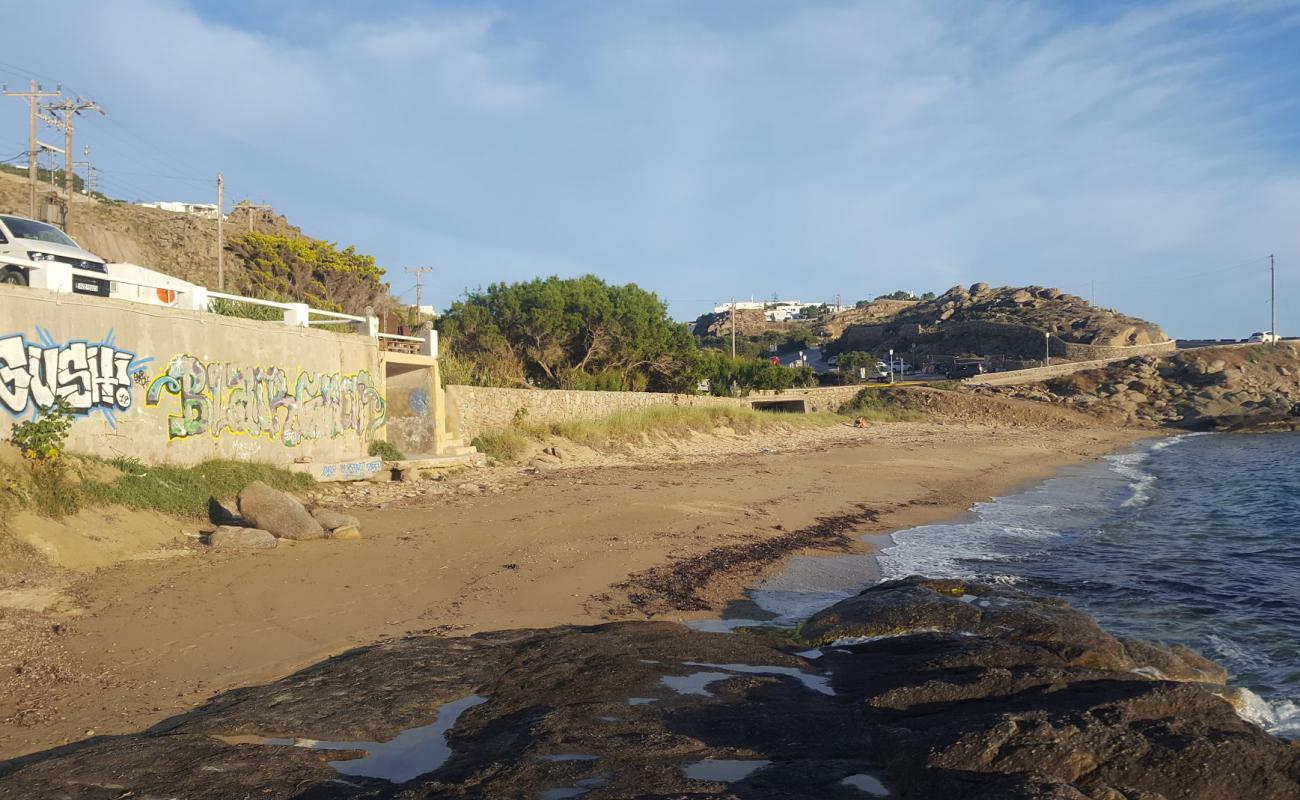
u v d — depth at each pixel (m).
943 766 5.80
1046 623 10.04
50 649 8.59
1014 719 6.45
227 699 7.62
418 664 8.39
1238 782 5.80
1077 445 53.41
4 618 9.05
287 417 18.41
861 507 22.94
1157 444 55.97
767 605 12.69
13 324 12.30
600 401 36.19
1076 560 16.81
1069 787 5.31
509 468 24.47
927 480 29.98
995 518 22.47
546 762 5.90
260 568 11.96
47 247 15.90
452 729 6.81
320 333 19.61
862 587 14.06
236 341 16.91
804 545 17.34
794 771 5.86
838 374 94.88
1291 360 90.00
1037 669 8.02
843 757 6.21
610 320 44.69
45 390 12.76
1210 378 84.38
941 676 8.23
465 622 10.59
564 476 23.84
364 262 60.22
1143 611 13.04
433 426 23.95
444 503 18.27
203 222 58.66
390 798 5.36
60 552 10.95
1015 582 14.79
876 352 134.88
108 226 51.97
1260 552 17.83
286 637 9.59
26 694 7.64
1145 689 7.26
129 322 14.34
